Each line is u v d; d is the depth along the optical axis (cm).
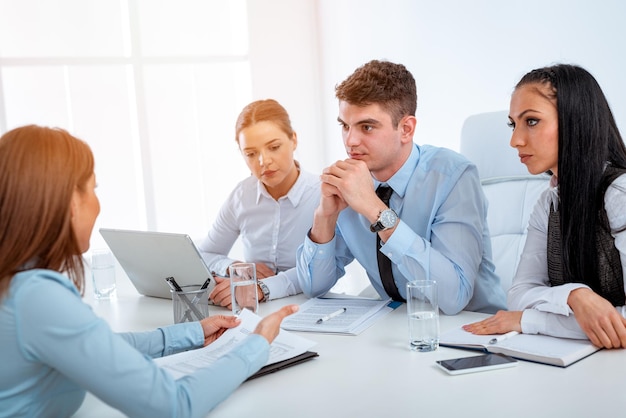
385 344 165
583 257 169
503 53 342
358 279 430
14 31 386
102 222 417
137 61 402
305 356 154
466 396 129
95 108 410
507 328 162
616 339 147
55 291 115
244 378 133
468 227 203
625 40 292
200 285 196
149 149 408
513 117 175
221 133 451
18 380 118
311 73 456
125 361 116
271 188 273
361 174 197
